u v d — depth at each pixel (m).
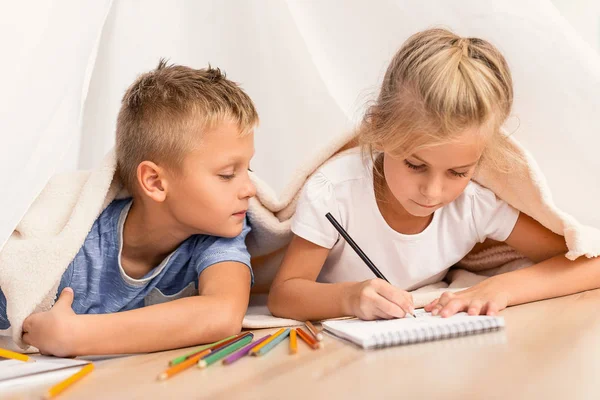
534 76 1.18
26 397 0.68
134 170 1.12
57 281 1.01
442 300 1.00
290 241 1.29
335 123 1.56
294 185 1.25
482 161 1.13
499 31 1.18
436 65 0.99
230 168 1.08
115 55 1.54
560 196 1.24
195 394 0.64
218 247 1.10
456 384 0.63
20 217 0.99
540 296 1.08
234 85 1.15
